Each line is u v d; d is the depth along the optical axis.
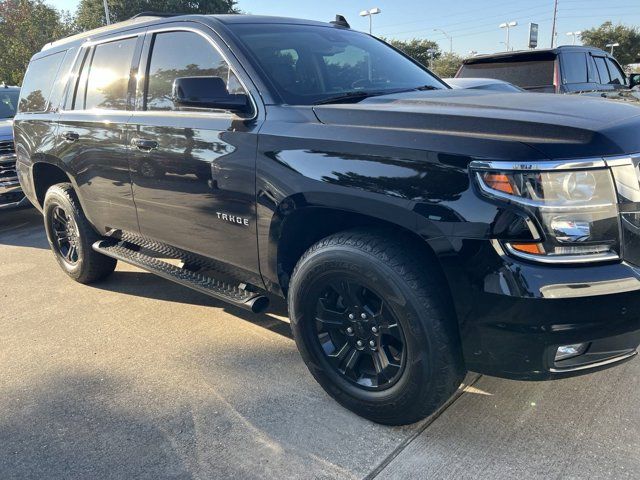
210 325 3.67
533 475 2.14
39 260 5.43
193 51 3.15
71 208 4.24
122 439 2.49
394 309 2.21
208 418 2.62
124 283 4.58
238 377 2.98
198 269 3.48
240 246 2.88
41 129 4.37
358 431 2.47
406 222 2.14
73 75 4.14
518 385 2.75
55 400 2.83
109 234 4.04
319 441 2.41
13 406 2.79
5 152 6.61
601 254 1.97
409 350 2.21
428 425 2.48
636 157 2.01
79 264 4.42
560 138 1.99
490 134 2.08
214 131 2.85
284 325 3.62
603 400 2.59
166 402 2.77
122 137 3.46
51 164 4.32
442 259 2.07
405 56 3.88
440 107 2.43
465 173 2.01
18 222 7.37
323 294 2.51
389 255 2.20
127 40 3.65
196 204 3.03
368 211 2.24
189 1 35.66
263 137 2.62
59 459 2.38
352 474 2.21
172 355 3.26
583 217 1.93
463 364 2.25
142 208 3.47
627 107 2.40
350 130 2.36
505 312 1.99
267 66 2.88
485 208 1.96
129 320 3.81
